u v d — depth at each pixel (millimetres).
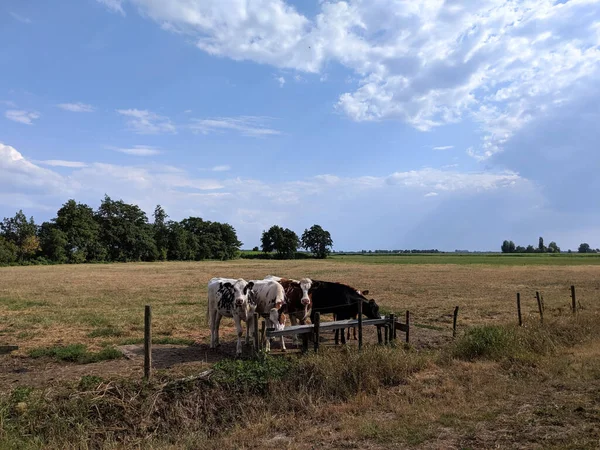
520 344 10398
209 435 6824
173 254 112562
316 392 7969
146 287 32562
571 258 112312
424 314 19000
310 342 12461
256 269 62875
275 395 7691
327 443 5949
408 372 8906
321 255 143500
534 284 34719
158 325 15695
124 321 16469
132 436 6605
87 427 6555
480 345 10305
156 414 7078
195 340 13289
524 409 6836
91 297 25328
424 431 6105
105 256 97375
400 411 6961
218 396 7590
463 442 5734
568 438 5680
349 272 53375
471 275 46562
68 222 92750
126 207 105000
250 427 6664
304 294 12461
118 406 6984
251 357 9859
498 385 8023
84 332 14461
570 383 8047
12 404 6777
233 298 11406
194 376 7832
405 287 32469
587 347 10852
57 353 10930
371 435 6078
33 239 85250
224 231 126562
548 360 9547
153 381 7652
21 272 54125
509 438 5785
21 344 12578
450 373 8883
